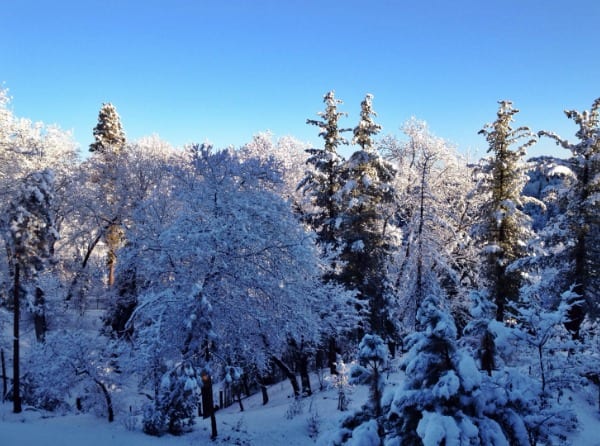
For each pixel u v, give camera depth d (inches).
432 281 957.2
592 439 484.1
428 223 974.4
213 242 566.6
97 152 1409.9
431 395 230.7
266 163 660.1
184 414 594.2
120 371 669.3
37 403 741.9
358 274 884.6
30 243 752.3
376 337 299.4
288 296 609.9
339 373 727.7
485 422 225.8
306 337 674.2
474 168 866.1
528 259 742.5
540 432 272.5
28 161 1226.0
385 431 266.5
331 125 928.3
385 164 900.6
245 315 594.6
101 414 642.2
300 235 637.9
